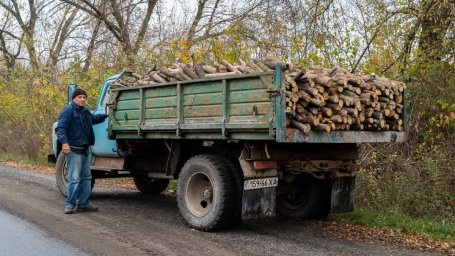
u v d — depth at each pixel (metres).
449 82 9.52
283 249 5.67
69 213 7.70
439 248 5.89
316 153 6.87
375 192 8.48
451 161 8.65
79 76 16.83
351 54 10.41
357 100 6.21
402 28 10.25
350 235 6.48
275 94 5.57
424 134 9.52
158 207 8.49
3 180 11.71
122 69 15.53
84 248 5.59
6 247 5.58
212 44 11.53
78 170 7.78
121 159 8.62
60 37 22.33
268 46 11.29
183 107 6.75
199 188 6.85
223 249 5.65
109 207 8.42
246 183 6.18
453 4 9.54
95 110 9.05
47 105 16.59
